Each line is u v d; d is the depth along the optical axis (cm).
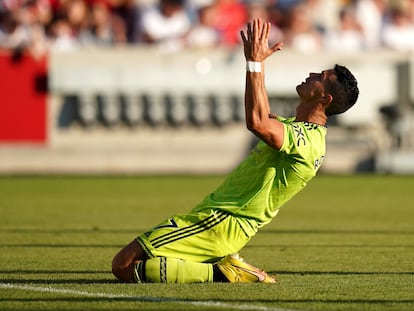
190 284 2736
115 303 2445
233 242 2748
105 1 8312
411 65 7775
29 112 7481
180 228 2736
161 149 7706
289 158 2719
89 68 7512
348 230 4397
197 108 7625
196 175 7594
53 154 7569
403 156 7906
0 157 7500
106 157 7650
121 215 4956
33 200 5750
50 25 8069
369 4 8756
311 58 7719
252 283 2764
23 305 2427
